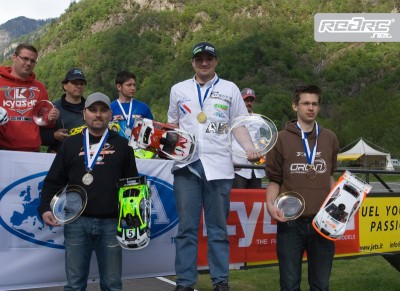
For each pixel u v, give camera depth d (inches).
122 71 225.0
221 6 7012.8
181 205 153.9
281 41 5669.3
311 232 152.5
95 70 5772.6
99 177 140.3
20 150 166.9
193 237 154.3
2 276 150.9
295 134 156.1
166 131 149.9
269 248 200.2
